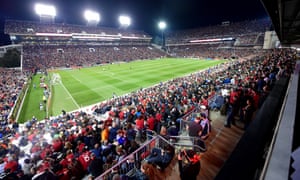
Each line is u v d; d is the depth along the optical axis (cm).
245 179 153
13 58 4681
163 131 659
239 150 191
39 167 636
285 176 157
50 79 3350
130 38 8394
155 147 593
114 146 711
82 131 916
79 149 754
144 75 3522
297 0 881
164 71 3909
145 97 1775
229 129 650
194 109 851
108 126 927
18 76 3416
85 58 5838
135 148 639
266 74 1058
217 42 7981
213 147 551
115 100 1894
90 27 7569
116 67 4797
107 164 570
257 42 6394
